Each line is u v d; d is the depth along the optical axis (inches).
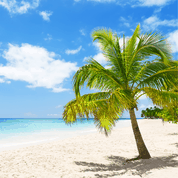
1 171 227.3
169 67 210.1
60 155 322.0
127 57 236.4
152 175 156.5
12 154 329.7
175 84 212.1
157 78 217.5
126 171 193.3
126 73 241.8
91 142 468.1
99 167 239.3
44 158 298.2
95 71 230.7
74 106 218.1
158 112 433.1
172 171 161.0
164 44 209.2
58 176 202.1
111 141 479.8
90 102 216.1
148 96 236.7
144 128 773.9
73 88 217.9
